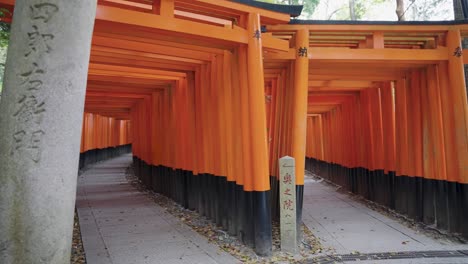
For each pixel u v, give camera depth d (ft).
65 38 8.00
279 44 18.12
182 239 18.11
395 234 19.85
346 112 34.53
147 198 30.76
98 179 43.83
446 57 19.44
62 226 8.23
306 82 18.75
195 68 23.36
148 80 27.58
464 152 18.88
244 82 16.89
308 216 24.44
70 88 8.12
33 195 7.84
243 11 16.19
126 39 15.78
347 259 15.74
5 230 7.79
